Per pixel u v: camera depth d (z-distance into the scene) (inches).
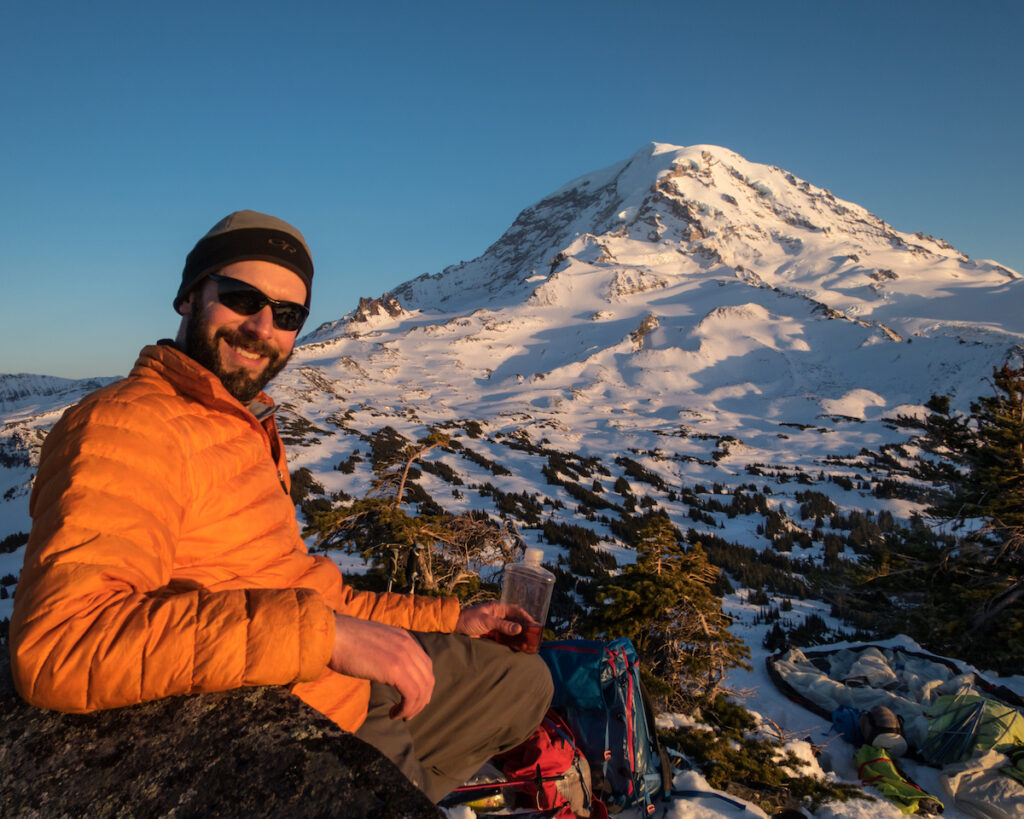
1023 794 186.4
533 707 71.5
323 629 35.9
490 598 240.1
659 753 131.8
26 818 25.7
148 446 40.0
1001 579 408.5
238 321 53.1
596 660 123.7
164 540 38.8
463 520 255.8
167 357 48.2
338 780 27.8
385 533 241.1
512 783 93.2
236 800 26.5
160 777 27.8
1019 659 367.6
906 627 438.0
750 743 193.3
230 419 49.4
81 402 43.0
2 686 34.9
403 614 66.7
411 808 26.5
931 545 465.4
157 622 32.6
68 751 29.4
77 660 30.7
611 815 115.3
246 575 46.1
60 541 34.7
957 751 207.9
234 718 31.7
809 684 286.0
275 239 54.2
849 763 216.8
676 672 228.7
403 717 41.1
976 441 449.4
